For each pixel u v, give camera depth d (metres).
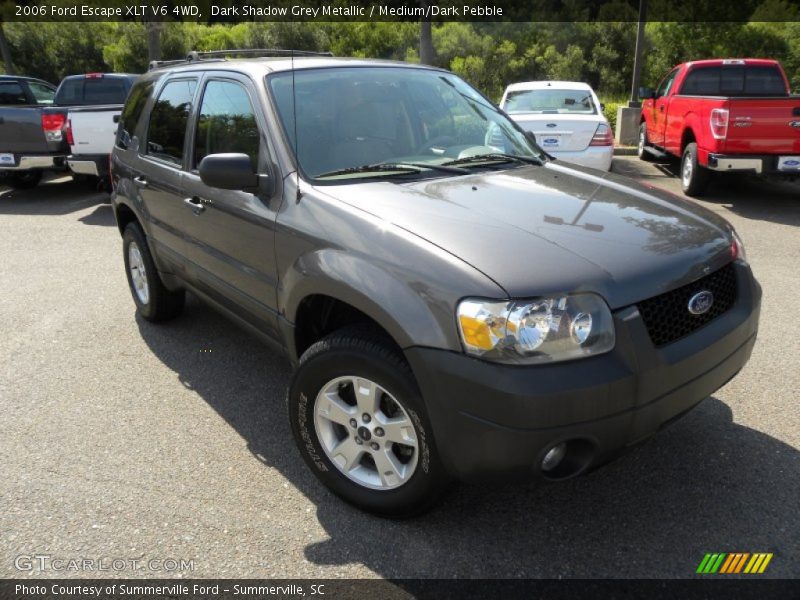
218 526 2.83
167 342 4.77
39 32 29.36
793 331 4.64
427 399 2.39
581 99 10.32
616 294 2.36
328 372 2.75
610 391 2.27
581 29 27.14
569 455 2.40
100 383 4.14
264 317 3.31
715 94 10.51
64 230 8.40
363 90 3.64
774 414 3.57
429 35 15.51
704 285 2.66
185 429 3.60
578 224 2.70
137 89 5.01
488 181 3.19
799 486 2.99
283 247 3.01
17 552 2.69
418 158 3.46
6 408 3.84
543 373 2.22
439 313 2.34
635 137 14.52
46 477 3.17
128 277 5.21
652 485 3.02
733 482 3.02
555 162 3.80
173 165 4.12
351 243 2.68
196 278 4.00
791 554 2.59
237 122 3.54
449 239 2.50
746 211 8.53
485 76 24.72
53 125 9.93
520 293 2.25
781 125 8.10
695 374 2.52
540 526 2.78
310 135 3.26
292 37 26.36
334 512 2.90
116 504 2.97
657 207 3.02
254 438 3.51
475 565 2.58
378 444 2.73
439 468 2.54
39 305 5.59
